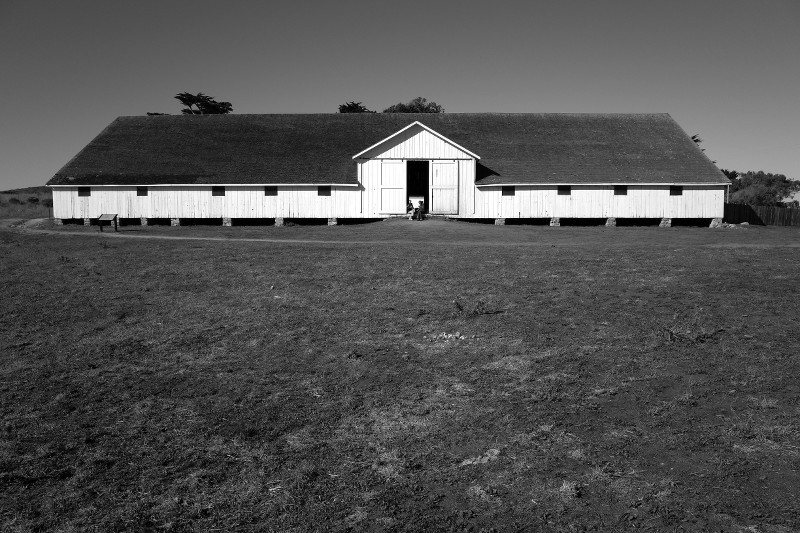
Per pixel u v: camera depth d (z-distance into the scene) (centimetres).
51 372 1023
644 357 1010
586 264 1847
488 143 4025
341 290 1541
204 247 2345
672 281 1578
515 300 1406
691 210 3700
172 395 921
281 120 4334
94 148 3956
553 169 3731
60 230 3300
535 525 589
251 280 1683
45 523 609
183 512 627
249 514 621
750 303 1338
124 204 3669
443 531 584
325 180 3597
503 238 2705
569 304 1360
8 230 3334
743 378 911
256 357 1077
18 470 709
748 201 6312
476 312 1291
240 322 1281
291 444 762
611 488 643
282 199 3638
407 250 2197
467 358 1034
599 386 902
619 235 2903
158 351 1120
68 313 1392
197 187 3647
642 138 4134
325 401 886
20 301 1509
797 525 572
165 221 3681
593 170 3734
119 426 820
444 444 751
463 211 3600
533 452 721
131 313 1382
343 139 4078
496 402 861
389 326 1226
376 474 688
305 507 629
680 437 741
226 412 858
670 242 2584
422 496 644
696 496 624
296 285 1611
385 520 603
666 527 577
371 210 3600
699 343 1073
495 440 755
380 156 3578
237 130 4194
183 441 774
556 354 1033
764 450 707
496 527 588
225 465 717
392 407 858
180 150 3944
